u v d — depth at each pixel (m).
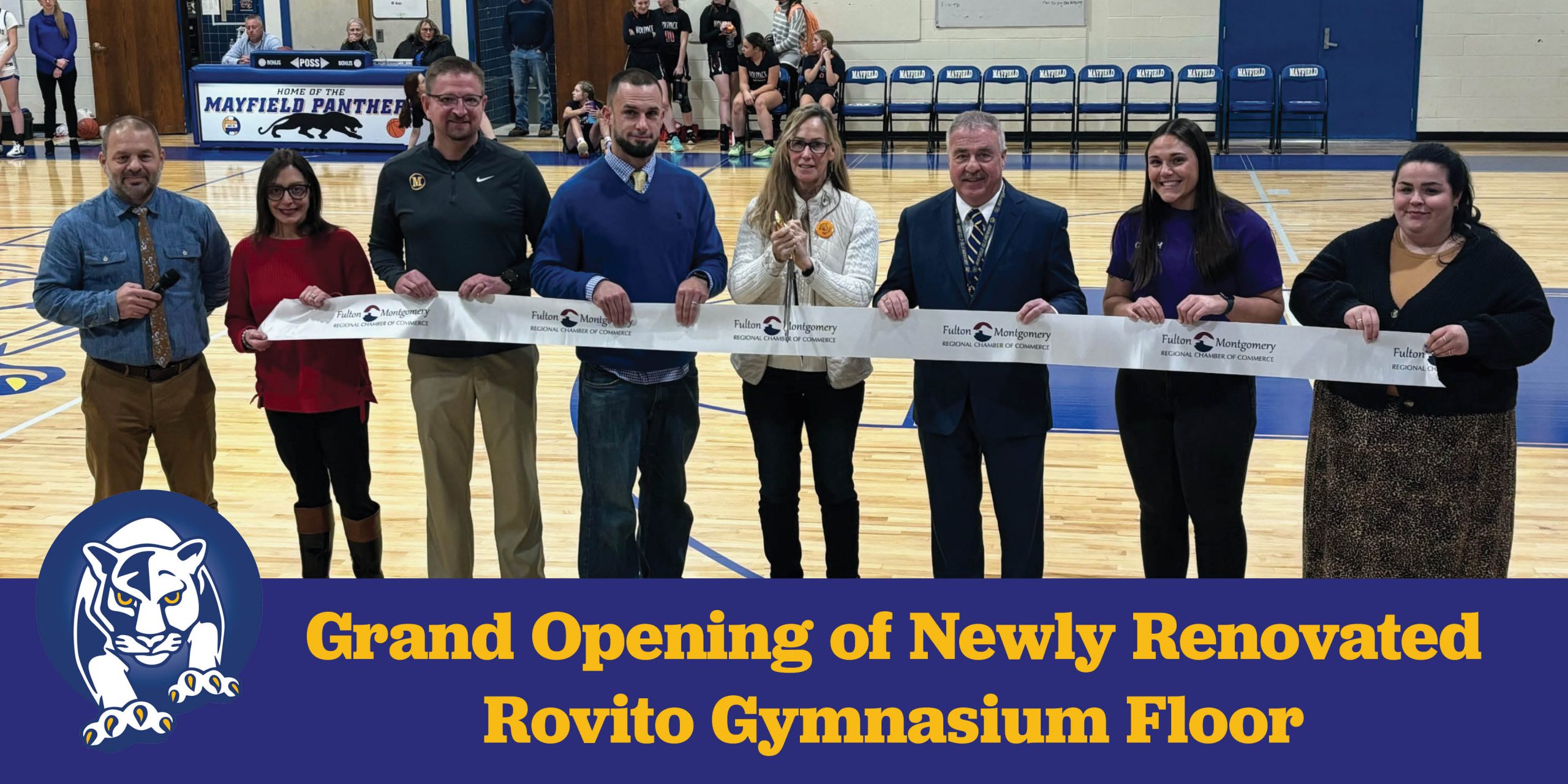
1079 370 6.83
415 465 5.36
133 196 3.61
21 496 4.98
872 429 5.83
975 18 15.28
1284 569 4.28
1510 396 3.20
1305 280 3.35
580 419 3.57
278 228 3.64
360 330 3.59
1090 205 11.22
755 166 13.91
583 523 3.56
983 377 3.44
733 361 3.70
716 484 5.12
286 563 4.34
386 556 4.43
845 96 15.31
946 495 3.51
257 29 15.74
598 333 3.50
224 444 5.59
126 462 3.75
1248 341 3.30
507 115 17.45
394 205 3.59
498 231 3.55
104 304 3.50
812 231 3.58
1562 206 10.83
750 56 14.65
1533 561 4.27
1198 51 15.10
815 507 4.86
